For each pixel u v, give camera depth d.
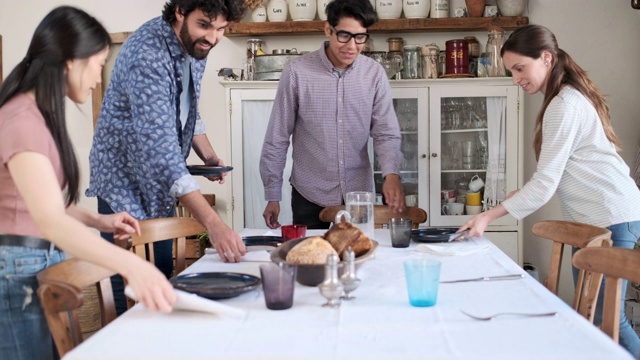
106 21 4.16
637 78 4.02
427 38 4.07
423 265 1.47
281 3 3.96
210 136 4.21
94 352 1.16
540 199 2.26
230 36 4.10
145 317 1.38
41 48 1.51
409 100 3.82
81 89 1.58
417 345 1.18
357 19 2.81
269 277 1.43
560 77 2.36
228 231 1.95
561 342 1.19
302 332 1.27
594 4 4.01
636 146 4.04
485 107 3.81
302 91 3.06
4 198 1.55
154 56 2.18
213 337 1.24
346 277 1.52
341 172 3.11
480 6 3.88
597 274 1.76
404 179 3.87
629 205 2.35
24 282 1.57
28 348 1.59
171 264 2.56
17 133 1.39
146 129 2.11
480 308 1.43
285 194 3.93
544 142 2.30
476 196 3.85
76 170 1.58
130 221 1.88
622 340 2.27
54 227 1.32
